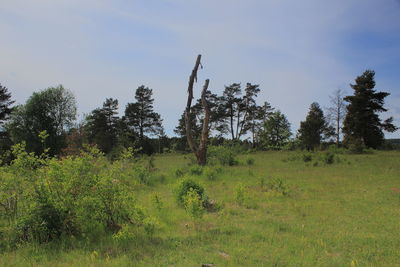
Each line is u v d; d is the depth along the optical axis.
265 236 6.12
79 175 5.80
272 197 10.07
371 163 20.64
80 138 29.28
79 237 5.64
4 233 5.43
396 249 5.41
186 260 4.79
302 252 5.19
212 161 22.05
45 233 5.34
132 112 55.78
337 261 4.84
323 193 10.68
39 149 39.47
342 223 7.10
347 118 43.53
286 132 34.38
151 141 58.78
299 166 20.12
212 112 53.56
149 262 4.72
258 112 55.16
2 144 37.22
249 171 16.53
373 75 42.78
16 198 5.72
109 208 6.00
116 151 20.16
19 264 4.52
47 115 41.44
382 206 8.67
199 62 21.38
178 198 8.96
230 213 8.09
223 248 5.42
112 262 4.60
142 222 6.10
